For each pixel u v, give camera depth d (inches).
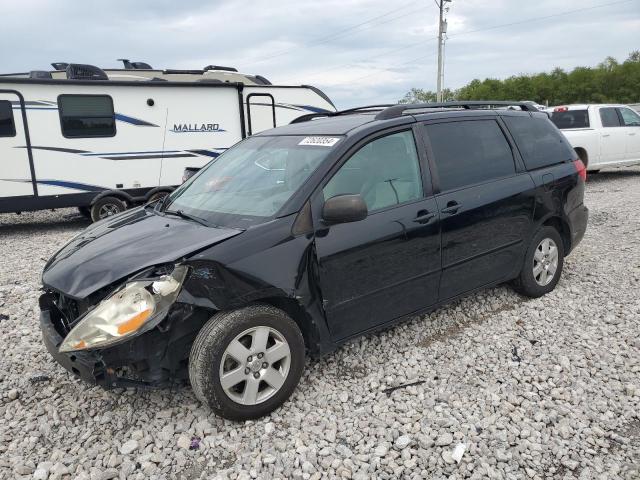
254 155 162.7
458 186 163.8
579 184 203.6
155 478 109.3
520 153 186.1
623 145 509.4
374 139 149.3
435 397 134.5
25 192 367.2
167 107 400.8
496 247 174.4
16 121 358.0
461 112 175.9
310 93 461.7
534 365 149.4
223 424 125.2
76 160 377.7
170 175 409.4
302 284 129.4
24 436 125.0
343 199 128.7
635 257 243.4
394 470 109.3
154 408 132.6
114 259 125.0
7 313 202.2
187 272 116.9
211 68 499.5
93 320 112.8
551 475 107.3
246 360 122.7
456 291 166.9
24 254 315.0
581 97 3432.6
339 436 120.8
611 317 177.5
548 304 190.9
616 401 131.5
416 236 149.9
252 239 125.3
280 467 110.7
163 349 118.4
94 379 115.0
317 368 149.9
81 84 370.9
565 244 206.1
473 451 114.0
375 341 165.2
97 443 120.6
